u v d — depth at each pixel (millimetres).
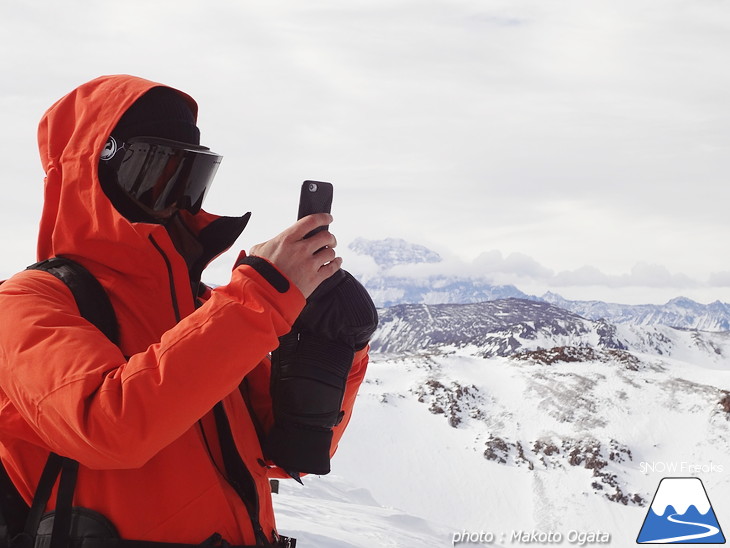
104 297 1619
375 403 90812
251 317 1502
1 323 1523
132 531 1532
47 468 1553
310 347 1893
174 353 1439
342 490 25875
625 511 68000
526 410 88938
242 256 1681
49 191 1709
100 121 1645
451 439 83500
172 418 1419
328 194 1722
